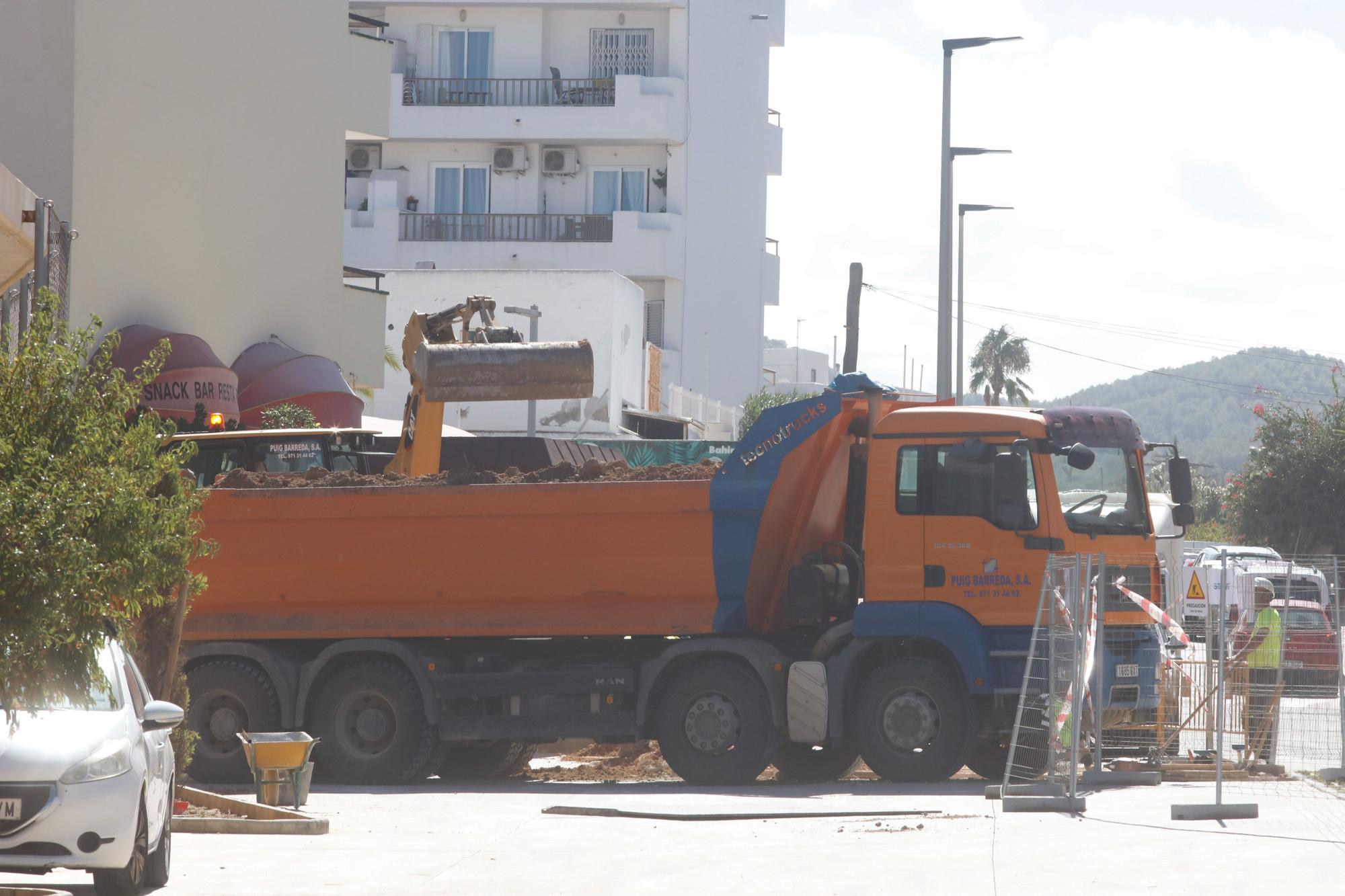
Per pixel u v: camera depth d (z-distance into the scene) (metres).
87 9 51.25
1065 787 25.41
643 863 20.55
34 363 17.02
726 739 29.59
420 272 96.69
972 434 28.92
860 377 29.62
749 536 29.55
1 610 15.94
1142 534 29.11
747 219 128.50
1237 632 30.34
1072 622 24.94
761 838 22.64
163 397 51.78
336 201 64.88
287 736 26.62
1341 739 28.67
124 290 53.19
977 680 28.33
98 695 18.81
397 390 95.69
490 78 121.12
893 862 19.77
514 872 19.94
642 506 29.84
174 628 25.34
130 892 17.94
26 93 50.25
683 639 30.44
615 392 98.19
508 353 32.84
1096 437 28.92
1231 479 120.88
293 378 57.78
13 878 19.95
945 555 28.83
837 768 32.81
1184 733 30.53
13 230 27.23
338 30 64.56
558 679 30.20
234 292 58.91
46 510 15.98
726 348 127.50
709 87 124.25
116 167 52.72
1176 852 19.73
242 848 22.33
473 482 31.30
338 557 31.20
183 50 55.69
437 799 28.22
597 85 120.81
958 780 29.66
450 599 30.91
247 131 59.38
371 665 31.20
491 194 121.62
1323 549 115.44
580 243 120.50
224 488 31.78
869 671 30.05
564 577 30.31
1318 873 17.94
